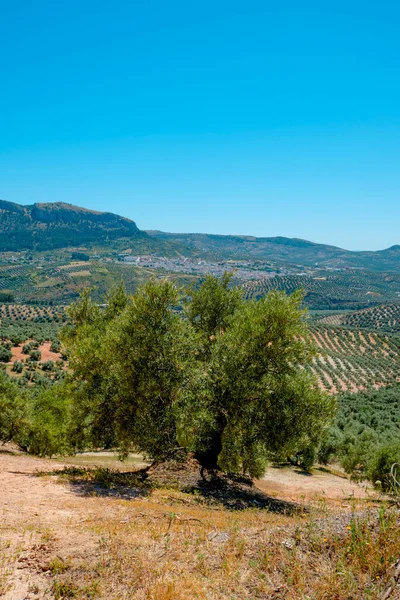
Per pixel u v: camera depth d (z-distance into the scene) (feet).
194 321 70.03
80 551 21.75
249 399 52.06
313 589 18.19
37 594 17.90
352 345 459.32
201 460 64.28
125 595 18.01
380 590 17.67
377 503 35.86
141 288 50.98
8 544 21.99
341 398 256.32
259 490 61.82
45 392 91.86
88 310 67.82
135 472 57.26
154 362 49.34
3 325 398.42
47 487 39.70
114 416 51.42
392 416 203.51
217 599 17.79
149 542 23.65
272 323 51.26
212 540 24.31
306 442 52.06
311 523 24.71
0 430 94.17
